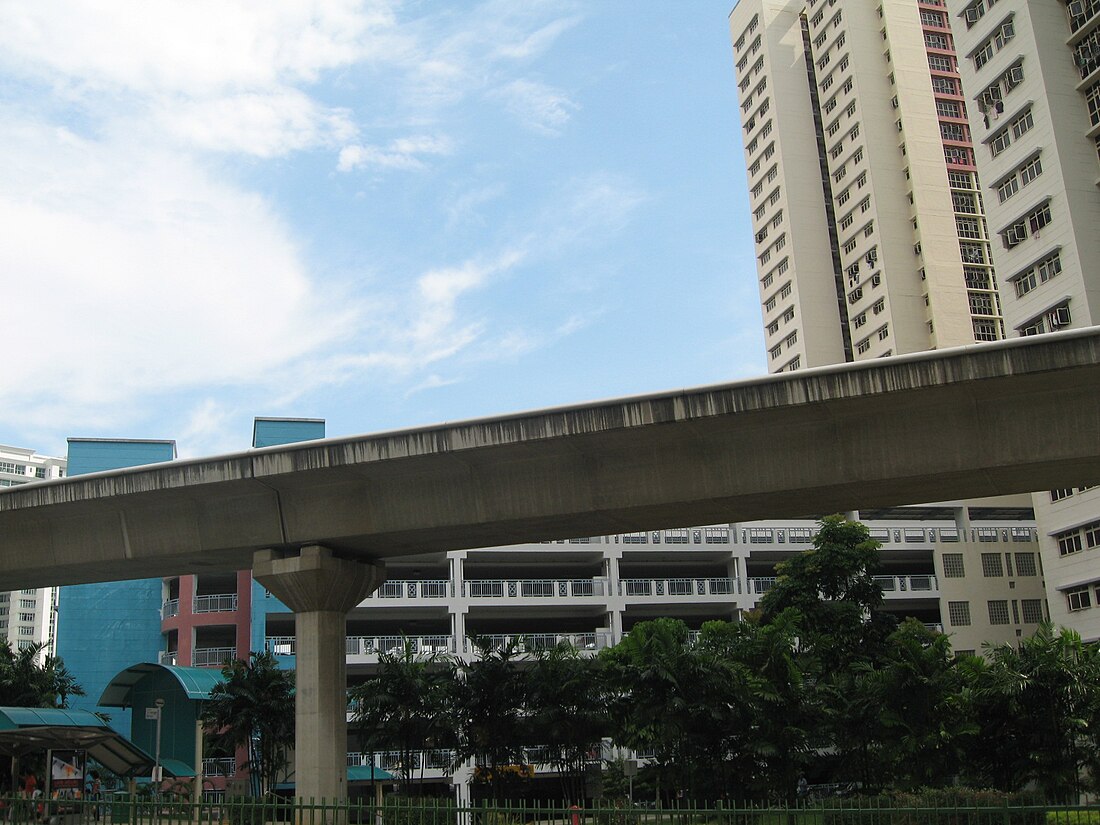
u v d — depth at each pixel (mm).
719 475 26938
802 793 37469
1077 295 57438
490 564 72000
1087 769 32719
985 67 64750
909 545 76000
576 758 40000
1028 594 75875
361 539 31234
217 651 63719
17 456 188750
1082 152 59281
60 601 67188
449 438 28219
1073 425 23984
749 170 111562
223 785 55094
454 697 39281
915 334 91500
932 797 26156
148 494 31875
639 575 77188
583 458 28156
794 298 101438
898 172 95750
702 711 32719
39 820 22594
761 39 109438
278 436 68250
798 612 39594
